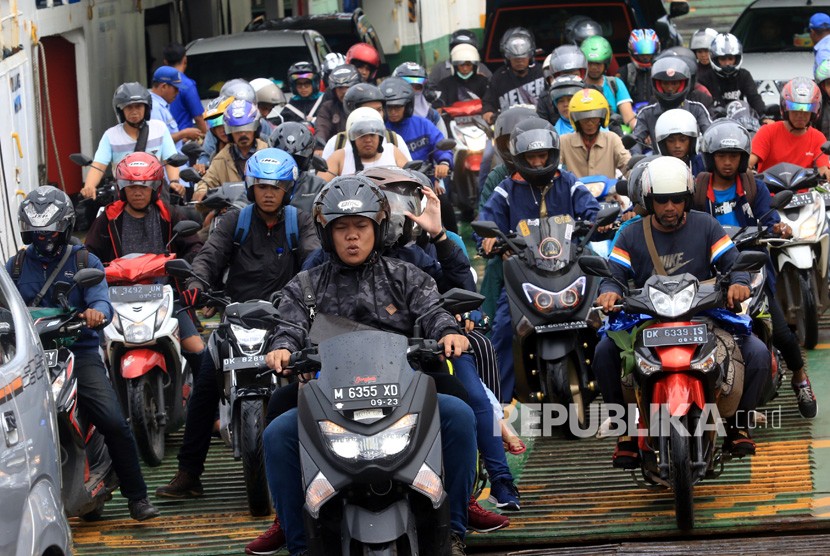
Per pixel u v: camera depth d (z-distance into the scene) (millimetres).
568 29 29672
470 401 10266
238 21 38188
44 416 8312
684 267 11148
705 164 12773
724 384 10625
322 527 8430
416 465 8164
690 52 23812
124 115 17812
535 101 24953
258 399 11219
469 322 11070
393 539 8031
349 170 16125
